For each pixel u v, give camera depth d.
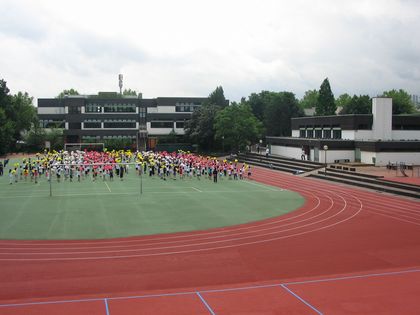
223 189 53.41
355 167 69.62
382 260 24.45
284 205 42.16
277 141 98.06
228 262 24.14
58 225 32.91
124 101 127.75
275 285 20.47
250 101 132.50
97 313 17.34
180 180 62.81
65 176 65.25
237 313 17.31
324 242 28.36
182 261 24.33
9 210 38.66
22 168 67.62
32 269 22.84
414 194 46.75
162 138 124.38
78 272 22.41
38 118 126.06
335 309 17.64
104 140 125.56
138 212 38.09
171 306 18.03
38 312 17.39
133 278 21.53
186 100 129.00
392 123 80.69
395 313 17.20
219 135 101.62
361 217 36.50
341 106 170.62
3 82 118.25
